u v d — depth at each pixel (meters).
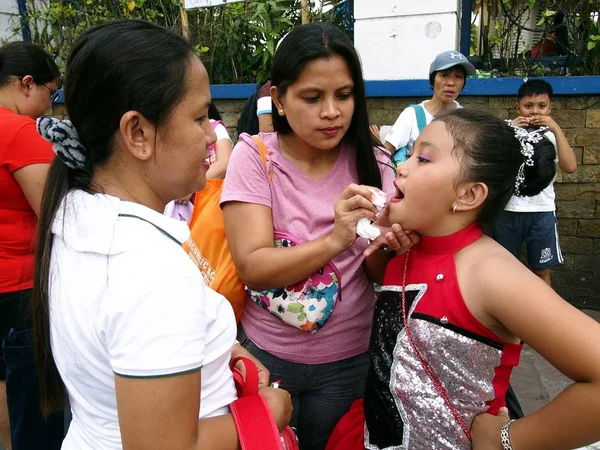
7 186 1.95
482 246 1.19
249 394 1.10
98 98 0.88
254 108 2.99
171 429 0.80
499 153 1.16
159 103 0.88
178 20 4.57
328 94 1.38
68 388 0.96
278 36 4.23
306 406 1.65
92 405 0.91
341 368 1.58
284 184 1.51
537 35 4.61
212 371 0.98
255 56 4.39
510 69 4.14
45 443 1.94
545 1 4.33
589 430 0.98
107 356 0.84
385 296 1.33
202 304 0.87
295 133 1.50
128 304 0.80
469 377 1.15
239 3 4.30
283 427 1.13
